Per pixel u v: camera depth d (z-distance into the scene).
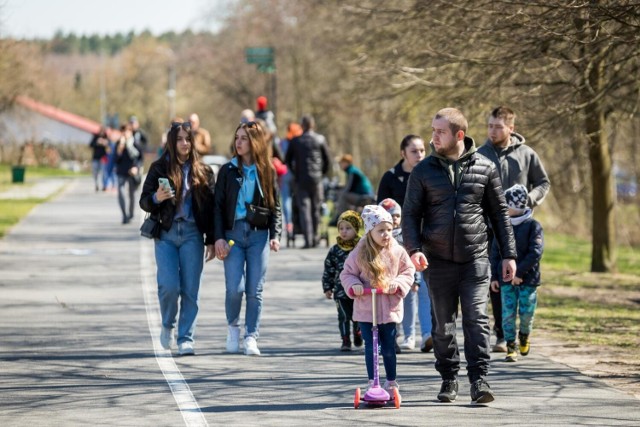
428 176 20.89
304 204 54.66
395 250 21.31
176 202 26.70
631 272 54.09
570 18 32.78
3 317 32.91
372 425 19.08
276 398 21.64
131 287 40.09
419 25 43.59
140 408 20.73
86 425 19.28
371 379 21.58
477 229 20.89
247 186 27.12
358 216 27.22
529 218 26.48
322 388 22.70
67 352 27.14
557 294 42.78
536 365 25.69
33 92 144.25
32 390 22.48
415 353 27.67
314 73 140.12
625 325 33.69
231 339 27.52
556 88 41.56
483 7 36.06
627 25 30.69
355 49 53.19
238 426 19.11
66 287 39.97
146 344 28.42
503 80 39.66
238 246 27.25
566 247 72.62
